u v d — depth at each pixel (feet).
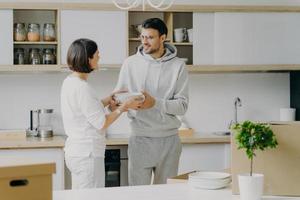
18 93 16.71
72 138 10.27
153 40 10.76
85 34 15.62
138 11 16.33
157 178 11.19
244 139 6.25
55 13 16.11
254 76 17.93
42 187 4.73
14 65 15.29
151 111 10.82
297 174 6.48
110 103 11.02
